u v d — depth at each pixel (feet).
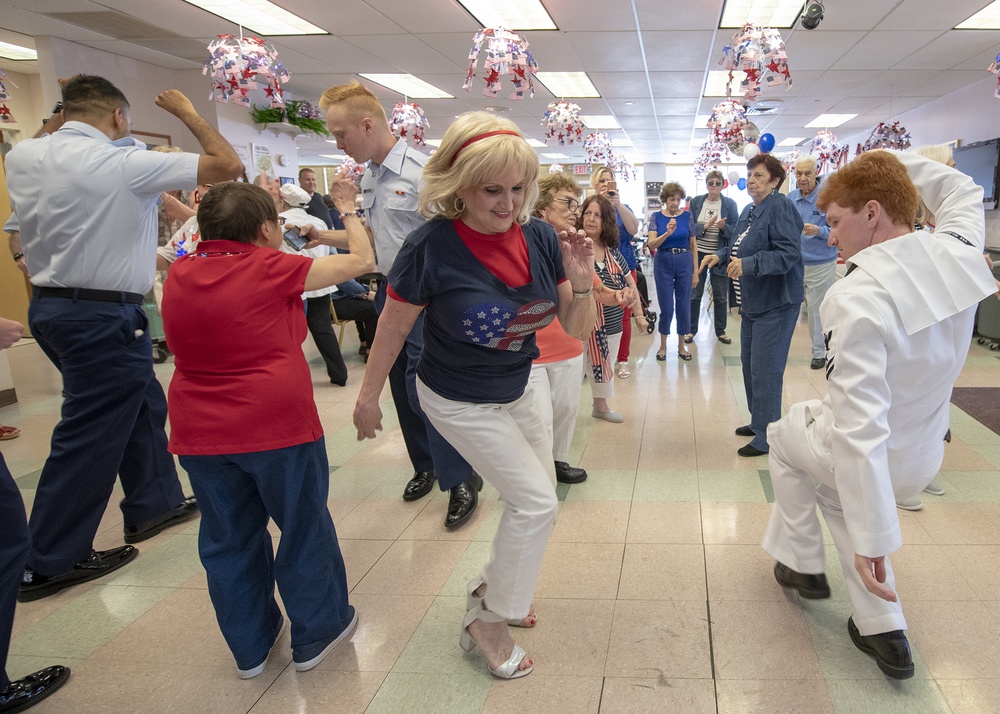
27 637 7.14
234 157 7.53
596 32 21.89
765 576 7.63
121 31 22.22
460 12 20.10
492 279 5.21
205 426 5.72
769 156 10.53
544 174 9.77
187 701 6.07
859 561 5.07
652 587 7.51
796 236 10.31
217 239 5.89
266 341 5.77
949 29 21.79
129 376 8.02
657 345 21.02
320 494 6.27
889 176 5.31
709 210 20.74
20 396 17.43
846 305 5.01
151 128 27.63
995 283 5.15
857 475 4.98
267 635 6.44
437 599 7.52
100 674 6.49
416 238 5.28
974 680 5.84
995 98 28.84
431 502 10.12
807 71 27.89
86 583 8.18
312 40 23.22
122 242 7.68
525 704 5.84
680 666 6.20
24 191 7.48
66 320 7.56
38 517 7.90
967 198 5.94
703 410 14.05
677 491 10.04
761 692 5.82
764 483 10.18
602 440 12.46
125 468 9.07
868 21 20.83
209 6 19.80
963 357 5.23
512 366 5.72
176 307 5.65
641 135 47.67
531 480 5.71
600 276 12.55
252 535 6.25
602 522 9.15
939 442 5.54
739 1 19.29
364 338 20.44
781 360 10.87
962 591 7.13
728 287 20.83
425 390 5.82
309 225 9.21
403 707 5.88
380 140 8.89
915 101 35.58
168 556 8.78
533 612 7.14
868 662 6.13
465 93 32.55
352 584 7.89
